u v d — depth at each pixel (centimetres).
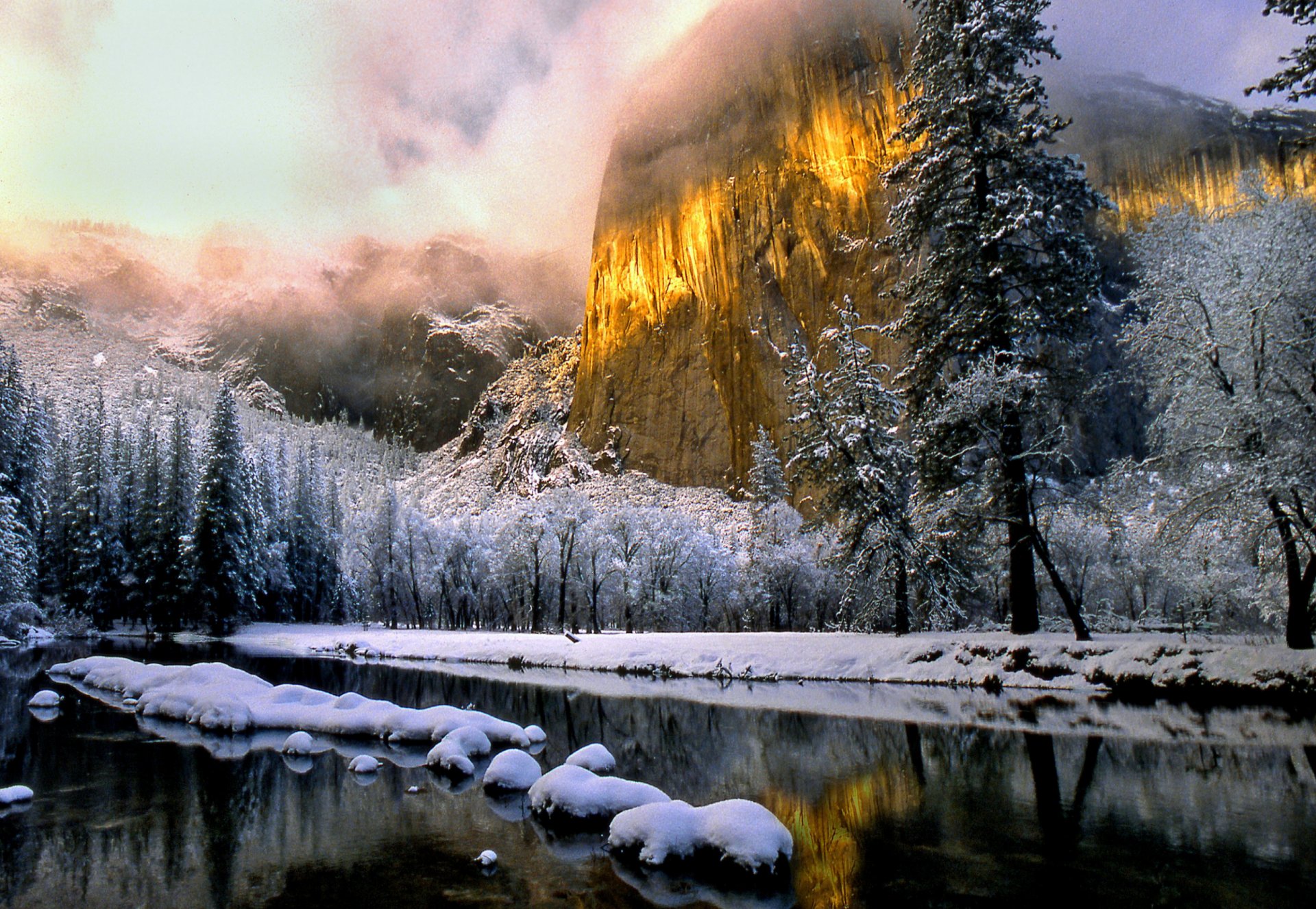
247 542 5959
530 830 954
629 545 6706
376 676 3084
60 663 3459
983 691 2062
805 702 2064
